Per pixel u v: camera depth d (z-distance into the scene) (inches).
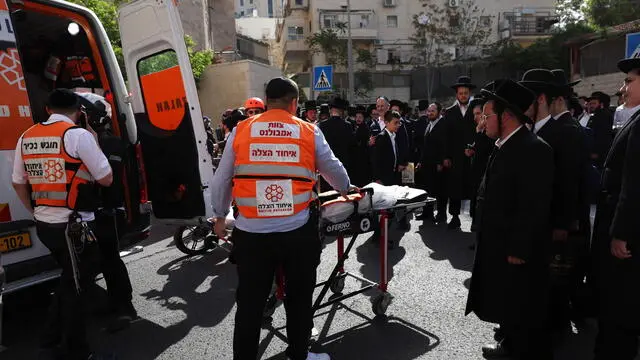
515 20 1544.0
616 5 1342.3
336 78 1443.2
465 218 274.4
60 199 111.8
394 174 240.2
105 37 167.0
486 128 105.0
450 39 1434.5
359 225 127.3
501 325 106.5
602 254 96.3
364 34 1455.5
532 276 100.0
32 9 146.6
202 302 158.1
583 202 119.0
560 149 112.0
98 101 154.0
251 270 94.7
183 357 122.2
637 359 109.8
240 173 92.9
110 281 138.5
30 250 134.0
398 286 165.8
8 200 129.6
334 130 250.8
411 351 120.3
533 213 96.0
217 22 1322.6
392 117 233.5
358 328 133.8
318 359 111.8
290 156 92.7
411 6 1507.1
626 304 89.7
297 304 100.8
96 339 132.9
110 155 131.5
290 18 1592.0
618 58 1071.6
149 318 146.3
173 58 165.3
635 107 107.4
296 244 94.3
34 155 112.5
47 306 161.9
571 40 1196.5
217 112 837.2
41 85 197.5
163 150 176.6
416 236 234.8
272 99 96.3
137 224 168.6
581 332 128.1
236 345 96.0
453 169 241.9
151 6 162.6
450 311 143.9
